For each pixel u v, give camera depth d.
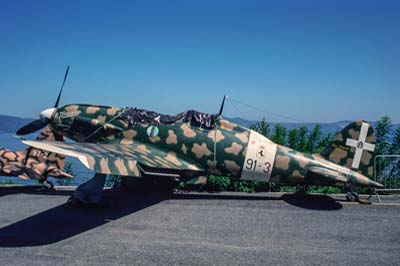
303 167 10.23
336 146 10.41
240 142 10.39
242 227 7.83
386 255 6.25
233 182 12.08
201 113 10.74
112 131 11.02
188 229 7.63
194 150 10.45
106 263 5.72
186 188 12.04
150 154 10.02
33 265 5.59
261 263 5.82
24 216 8.46
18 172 10.74
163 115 10.87
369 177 10.25
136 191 11.73
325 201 10.47
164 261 5.85
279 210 9.35
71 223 7.95
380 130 14.04
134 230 7.50
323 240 7.03
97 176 9.38
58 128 11.73
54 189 11.77
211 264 5.75
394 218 8.67
